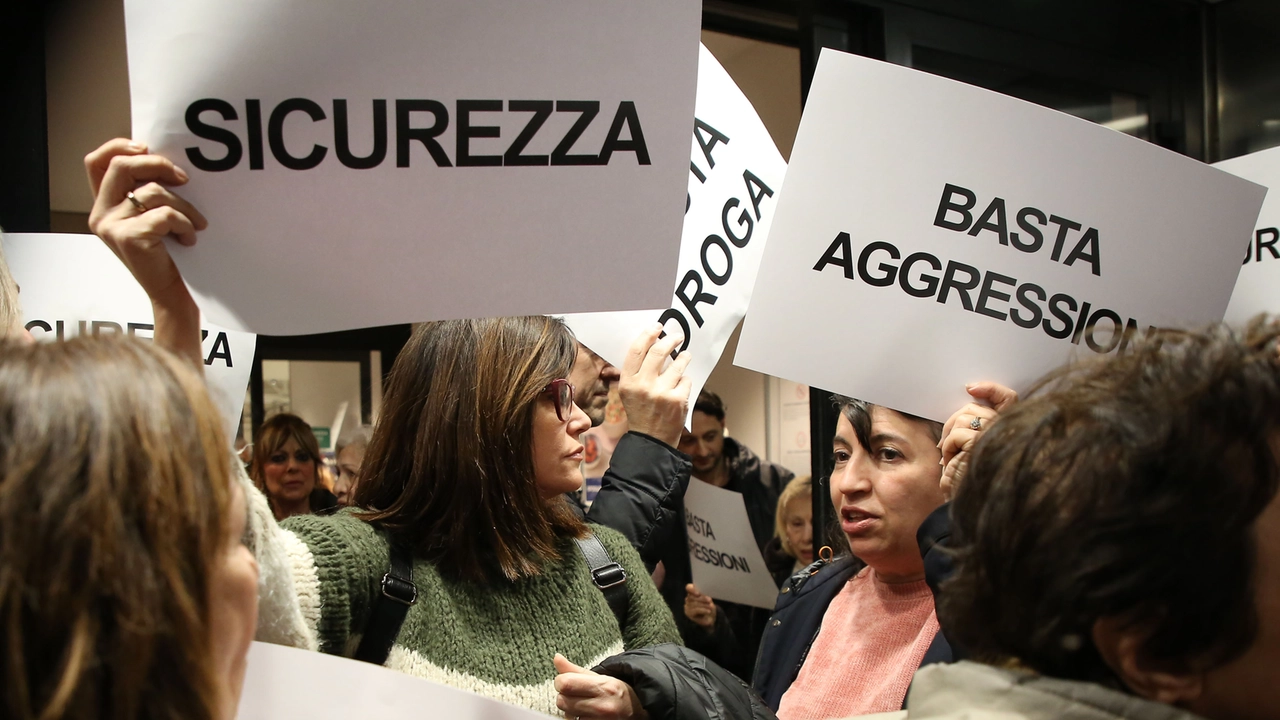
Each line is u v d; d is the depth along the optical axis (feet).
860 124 4.08
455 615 3.67
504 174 2.98
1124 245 4.25
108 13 7.16
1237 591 1.85
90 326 4.39
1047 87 8.79
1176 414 1.91
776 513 9.36
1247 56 9.39
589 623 4.04
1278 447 1.93
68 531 1.49
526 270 3.00
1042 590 1.98
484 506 3.80
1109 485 1.91
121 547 1.54
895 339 4.13
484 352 3.91
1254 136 9.35
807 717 4.44
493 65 2.95
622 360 5.16
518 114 2.97
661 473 5.10
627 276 3.04
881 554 4.42
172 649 1.59
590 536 4.40
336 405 13.78
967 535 2.23
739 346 4.09
